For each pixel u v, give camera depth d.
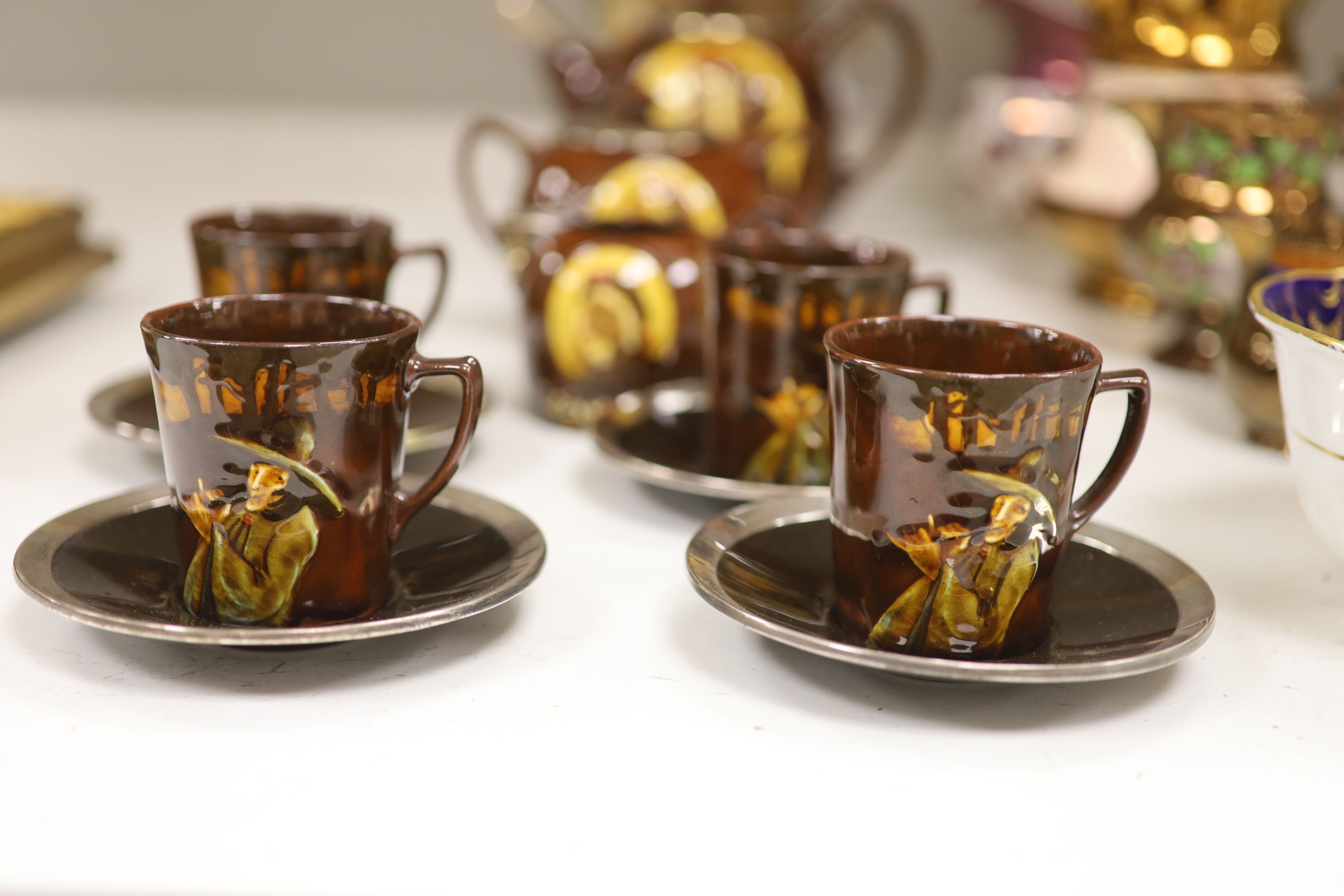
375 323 0.45
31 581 0.42
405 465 0.56
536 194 0.66
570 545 0.50
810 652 0.44
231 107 1.03
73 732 0.40
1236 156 0.62
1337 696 0.43
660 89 0.73
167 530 0.46
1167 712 0.42
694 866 0.36
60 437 0.57
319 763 0.39
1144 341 0.72
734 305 0.52
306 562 0.42
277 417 0.41
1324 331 0.48
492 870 0.36
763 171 0.67
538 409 0.61
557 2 0.98
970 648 0.42
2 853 0.36
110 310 0.73
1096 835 0.37
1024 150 0.77
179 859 0.36
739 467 0.54
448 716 0.41
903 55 1.00
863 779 0.39
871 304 0.51
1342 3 0.92
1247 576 0.49
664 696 0.42
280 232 0.57
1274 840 0.38
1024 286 0.83
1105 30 0.72
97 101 1.03
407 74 1.03
